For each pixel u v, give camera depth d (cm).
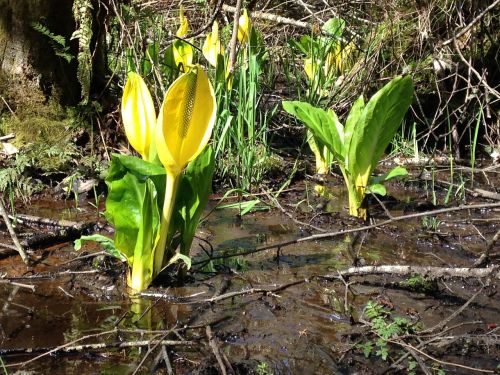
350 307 98
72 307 95
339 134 140
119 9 164
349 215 140
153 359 81
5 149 150
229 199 150
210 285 103
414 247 123
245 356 83
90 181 146
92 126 158
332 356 84
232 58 174
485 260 115
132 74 95
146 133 96
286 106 140
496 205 110
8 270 107
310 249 120
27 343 84
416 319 95
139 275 100
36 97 156
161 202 99
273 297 100
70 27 158
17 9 151
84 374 78
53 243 119
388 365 83
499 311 99
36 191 144
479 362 84
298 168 172
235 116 175
